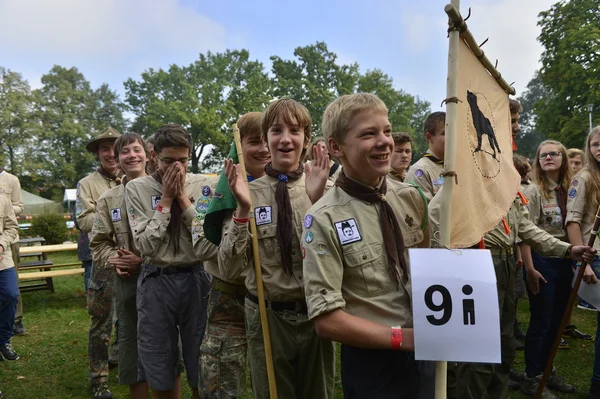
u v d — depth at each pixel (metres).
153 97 50.47
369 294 1.68
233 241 2.14
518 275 5.21
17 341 5.38
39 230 14.91
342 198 1.76
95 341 3.85
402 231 1.86
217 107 45.81
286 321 2.21
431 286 1.51
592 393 3.59
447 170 1.65
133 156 3.59
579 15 27.06
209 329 2.59
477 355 1.46
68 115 56.88
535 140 63.34
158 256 2.92
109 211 3.48
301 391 2.31
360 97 1.73
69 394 3.95
